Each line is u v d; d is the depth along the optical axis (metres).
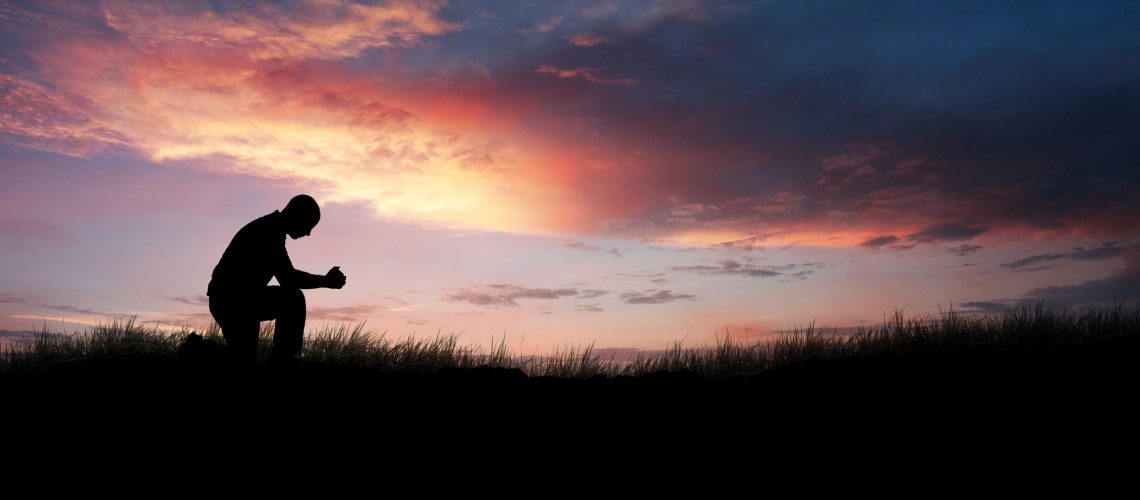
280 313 6.22
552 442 5.71
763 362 7.35
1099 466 5.18
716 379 6.93
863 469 5.34
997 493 5.02
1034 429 5.64
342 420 5.86
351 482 5.26
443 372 6.57
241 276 6.12
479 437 5.76
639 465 5.49
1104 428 5.57
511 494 5.15
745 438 5.75
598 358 7.54
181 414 5.79
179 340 6.95
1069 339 7.06
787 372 6.61
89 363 6.55
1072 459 5.29
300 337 6.35
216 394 5.98
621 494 5.19
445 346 7.41
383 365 6.86
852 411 5.99
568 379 6.51
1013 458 5.35
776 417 5.99
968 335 7.19
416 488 5.23
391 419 5.93
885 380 6.39
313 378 6.28
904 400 6.09
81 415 5.79
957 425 5.75
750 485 5.22
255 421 5.75
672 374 6.62
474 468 5.44
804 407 6.09
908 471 5.30
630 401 6.23
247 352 6.27
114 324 7.00
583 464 5.48
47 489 5.06
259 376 6.16
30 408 5.86
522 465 5.46
